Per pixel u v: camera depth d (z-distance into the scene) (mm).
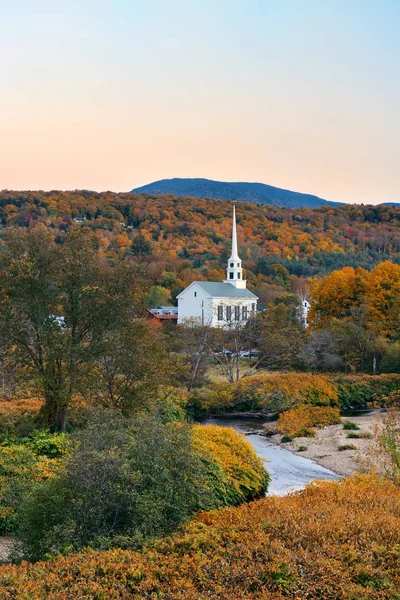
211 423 53125
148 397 37531
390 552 15633
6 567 14953
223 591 13883
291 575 14414
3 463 25766
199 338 65750
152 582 14164
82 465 17078
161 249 166500
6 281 34094
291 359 74375
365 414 58656
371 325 76625
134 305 36688
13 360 35719
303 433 47375
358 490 21406
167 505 18188
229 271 115000
